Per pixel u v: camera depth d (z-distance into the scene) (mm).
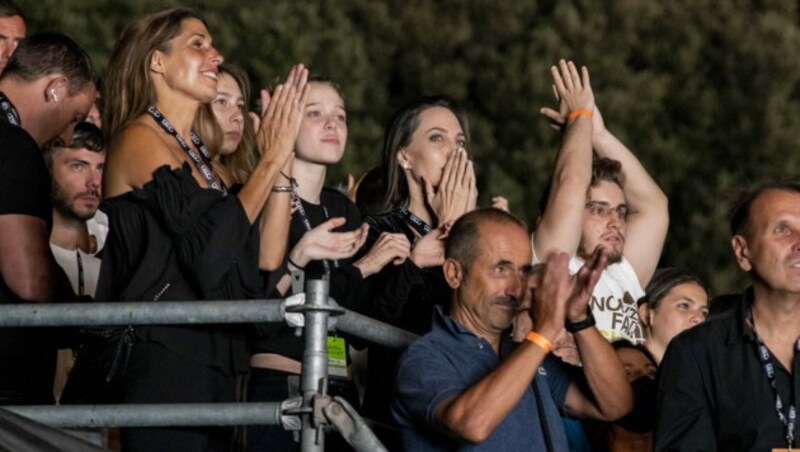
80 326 14508
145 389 14562
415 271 16531
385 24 53031
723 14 54906
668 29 54781
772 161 53625
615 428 15984
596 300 18344
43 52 16094
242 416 13719
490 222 14617
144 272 14789
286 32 49844
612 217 18438
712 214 51031
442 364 14227
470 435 13609
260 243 15430
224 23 49594
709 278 50562
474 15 53844
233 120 18391
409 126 17859
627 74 53406
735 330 14695
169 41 15898
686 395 14641
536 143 52250
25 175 15102
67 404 14906
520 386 13695
